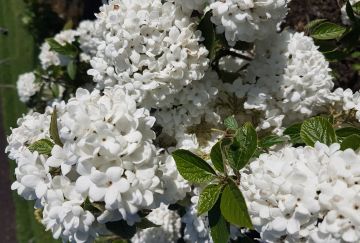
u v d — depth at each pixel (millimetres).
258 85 462
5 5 1673
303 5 732
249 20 404
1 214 1493
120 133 338
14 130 416
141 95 422
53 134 354
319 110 474
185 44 419
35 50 1467
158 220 674
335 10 705
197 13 446
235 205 328
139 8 423
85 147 325
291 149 347
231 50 512
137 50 417
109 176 318
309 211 300
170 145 471
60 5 1390
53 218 341
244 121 468
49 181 348
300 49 466
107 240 606
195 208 419
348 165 302
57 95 818
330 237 297
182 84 425
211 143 450
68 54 708
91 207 343
